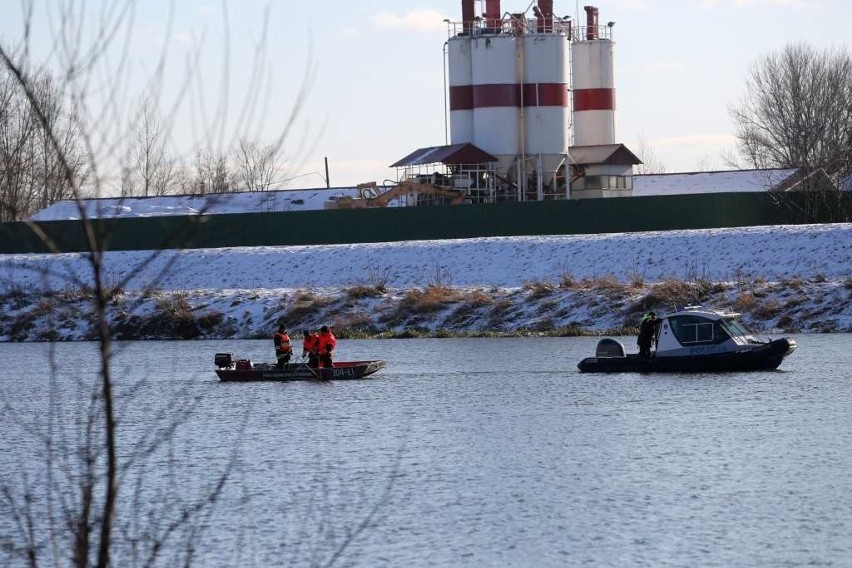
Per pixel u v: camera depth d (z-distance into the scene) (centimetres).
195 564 6812
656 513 7831
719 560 6744
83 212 3506
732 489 8431
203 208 3653
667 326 15312
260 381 15762
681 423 11269
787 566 6600
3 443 10800
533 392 13888
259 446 10675
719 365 15088
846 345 18062
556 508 8044
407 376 15925
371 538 7388
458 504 8231
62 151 3462
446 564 6819
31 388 15675
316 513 8044
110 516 3816
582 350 18788
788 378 14375
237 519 7881
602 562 6788
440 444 10575
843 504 7925
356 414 12550
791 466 9138
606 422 11500
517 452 10088
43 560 6919
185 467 9750
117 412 12506
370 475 9275
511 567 6738
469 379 15375
